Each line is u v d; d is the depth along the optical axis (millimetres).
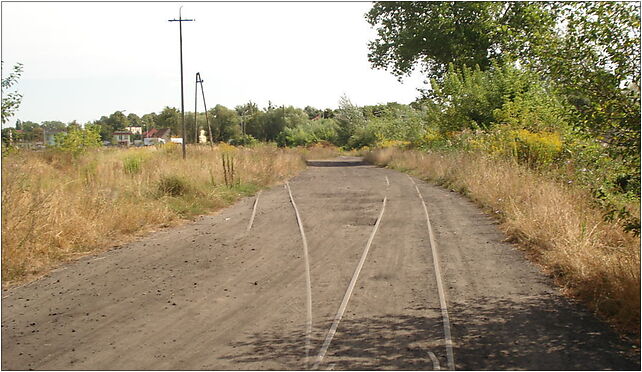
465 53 40812
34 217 9383
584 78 6504
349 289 7301
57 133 29016
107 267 8742
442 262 8766
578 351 5176
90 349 5383
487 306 6547
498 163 17250
